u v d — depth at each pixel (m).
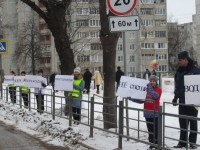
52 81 27.33
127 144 8.98
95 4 16.94
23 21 66.88
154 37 81.62
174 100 8.57
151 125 8.21
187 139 6.78
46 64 75.25
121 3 8.09
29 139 10.90
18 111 16.45
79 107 11.76
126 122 9.13
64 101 14.17
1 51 22.83
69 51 14.74
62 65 14.83
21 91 17.81
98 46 73.12
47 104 14.88
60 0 14.19
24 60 66.50
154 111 7.65
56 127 11.64
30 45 58.09
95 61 73.75
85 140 9.80
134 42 79.12
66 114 12.91
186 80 6.59
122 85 8.66
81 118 12.59
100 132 10.62
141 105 17.52
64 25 14.55
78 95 12.20
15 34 70.81
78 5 19.64
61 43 14.57
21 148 9.62
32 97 17.41
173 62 90.88
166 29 82.31
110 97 10.52
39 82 16.08
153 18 81.81
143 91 8.55
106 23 10.82
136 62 79.62
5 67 75.19
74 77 12.37
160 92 8.46
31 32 58.56
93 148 8.95
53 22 14.34
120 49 77.94
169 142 8.62
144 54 80.50
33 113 15.44
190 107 7.99
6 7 69.38
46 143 10.25
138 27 8.16
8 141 10.62
